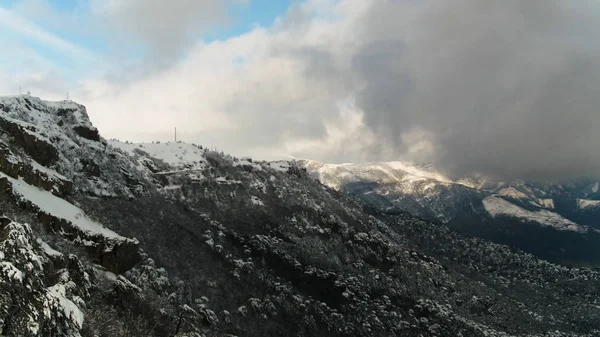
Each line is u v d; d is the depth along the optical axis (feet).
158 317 168.14
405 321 488.85
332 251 608.60
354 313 448.24
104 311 134.82
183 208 507.30
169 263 329.52
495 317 654.94
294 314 388.16
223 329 289.74
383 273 613.52
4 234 103.19
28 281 94.12
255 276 419.74
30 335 87.25
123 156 500.74
